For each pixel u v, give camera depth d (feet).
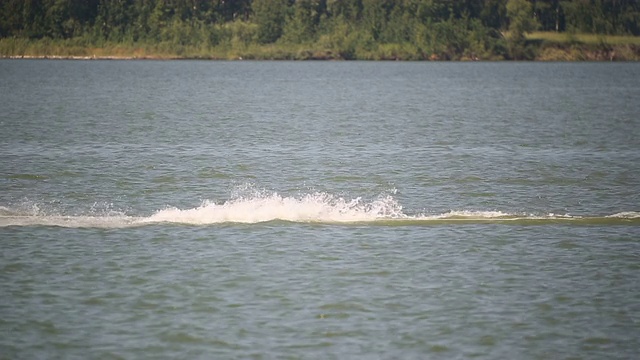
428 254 199.62
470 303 168.04
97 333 153.07
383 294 172.76
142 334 152.87
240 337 151.74
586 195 277.64
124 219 228.02
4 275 182.19
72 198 265.54
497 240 212.02
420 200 268.62
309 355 144.97
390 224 226.58
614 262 194.59
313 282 179.32
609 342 150.71
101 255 196.65
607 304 168.14
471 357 144.77
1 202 257.75
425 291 174.60
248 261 193.16
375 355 145.18
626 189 288.10
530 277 183.83
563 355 145.79
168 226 221.25
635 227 225.97
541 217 236.43
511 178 307.37
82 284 177.17
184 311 163.22
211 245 204.95
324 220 229.04
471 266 191.01
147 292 172.86
